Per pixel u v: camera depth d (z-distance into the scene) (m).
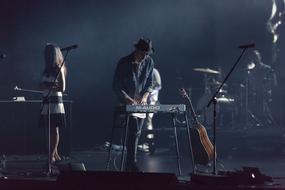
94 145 15.64
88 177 6.34
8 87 15.38
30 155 11.54
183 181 6.68
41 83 8.90
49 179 6.89
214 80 15.12
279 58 16.91
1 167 9.41
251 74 15.30
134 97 8.29
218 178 6.26
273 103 15.98
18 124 11.55
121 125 8.25
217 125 14.80
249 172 6.45
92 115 16.05
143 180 6.20
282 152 13.12
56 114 8.82
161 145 13.36
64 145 11.08
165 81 16.62
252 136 13.50
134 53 8.32
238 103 15.09
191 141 8.84
